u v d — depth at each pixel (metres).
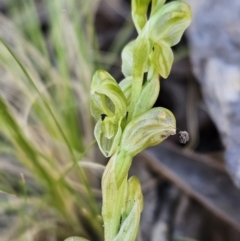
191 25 0.25
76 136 0.24
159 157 0.22
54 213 0.22
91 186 0.23
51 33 0.29
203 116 0.25
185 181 0.22
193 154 0.22
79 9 0.30
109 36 0.31
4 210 0.22
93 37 0.28
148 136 0.11
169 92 0.26
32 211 0.22
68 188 0.20
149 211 0.22
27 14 0.29
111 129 0.11
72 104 0.24
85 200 0.22
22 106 0.25
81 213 0.22
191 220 0.22
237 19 0.23
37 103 0.24
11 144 0.24
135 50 0.11
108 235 0.12
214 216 0.22
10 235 0.21
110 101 0.11
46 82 0.27
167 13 0.11
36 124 0.25
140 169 0.24
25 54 0.26
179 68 0.27
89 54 0.27
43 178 0.21
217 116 0.23
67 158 0.23
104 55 0.29
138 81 0.11
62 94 0.26
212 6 0.24
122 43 0.29
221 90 0.22
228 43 0.23
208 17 0.24
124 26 0.31
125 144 0.11
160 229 0.21
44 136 0.24
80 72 0.26
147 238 0.21
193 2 0.25
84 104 0.25
